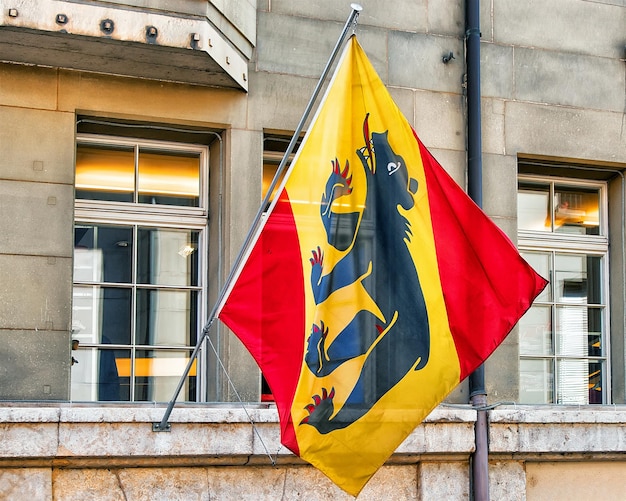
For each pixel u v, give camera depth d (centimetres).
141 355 1258
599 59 1447
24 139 1192
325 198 1035
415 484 1268
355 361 1023
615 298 1461
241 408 1184
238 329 1006
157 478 1169
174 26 1166
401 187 1055
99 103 1222
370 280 1036
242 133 1272
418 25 1366
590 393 1448
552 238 1450
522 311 1059
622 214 1458
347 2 1336
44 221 1190
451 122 1369
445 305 1049
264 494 1204
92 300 1245
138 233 1270
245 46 1263
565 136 1416
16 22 1106
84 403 1165
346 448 1012
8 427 1102
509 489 1305
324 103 1043
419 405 1030
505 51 1401
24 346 1170
